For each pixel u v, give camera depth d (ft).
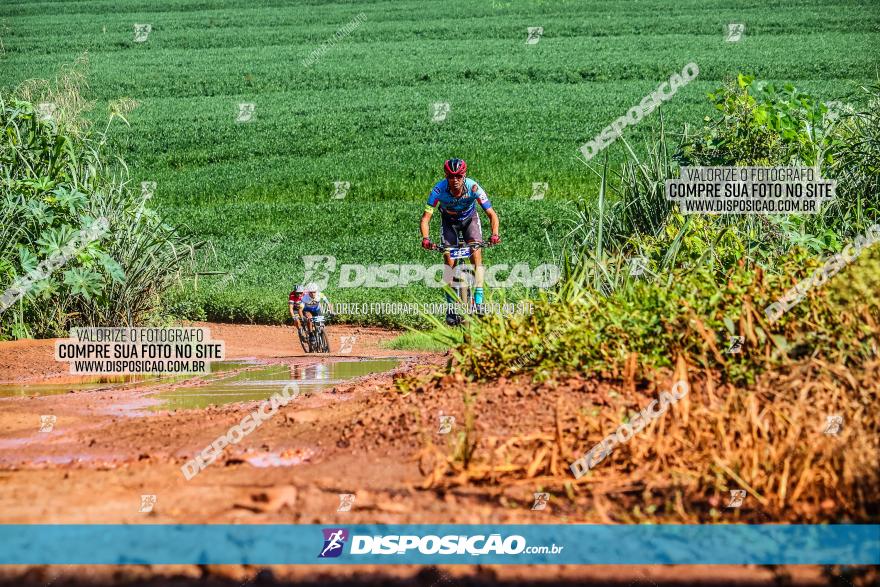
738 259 85.56
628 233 106.01
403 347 148.46
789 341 60.75
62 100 150.10
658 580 36.42
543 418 56.44
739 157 113.80
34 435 65.92
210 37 644.69
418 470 49.75
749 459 44.57
